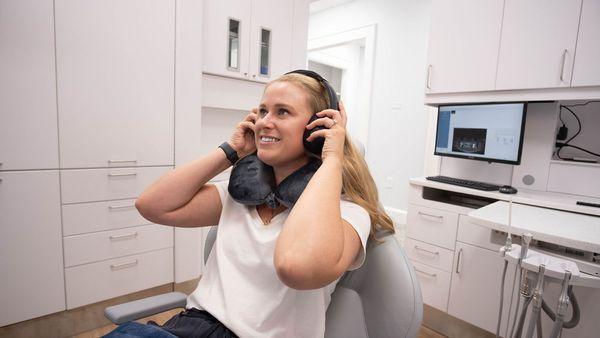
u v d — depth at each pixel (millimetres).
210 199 919
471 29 1928
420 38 3500
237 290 741
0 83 1444
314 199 627
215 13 2160
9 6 1436
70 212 1682
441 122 2174
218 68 2217
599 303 1398
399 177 3766
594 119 1835
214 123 2410
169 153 1973
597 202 1575
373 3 3859
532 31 1719
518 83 1776
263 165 831
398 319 706
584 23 1570
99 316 1845
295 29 2590
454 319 1892
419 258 1982
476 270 1735
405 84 3648
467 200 1992
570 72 1617
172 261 2076
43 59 1533
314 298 704
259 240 744
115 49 1729
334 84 5934
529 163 1950
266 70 2471
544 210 1474
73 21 1595
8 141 1488
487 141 1935
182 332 715
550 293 1476
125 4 1739
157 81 1885
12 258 1554
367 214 751
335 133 731
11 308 1573
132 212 1877
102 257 1805
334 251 583
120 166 1807
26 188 1554
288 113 754
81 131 1670
